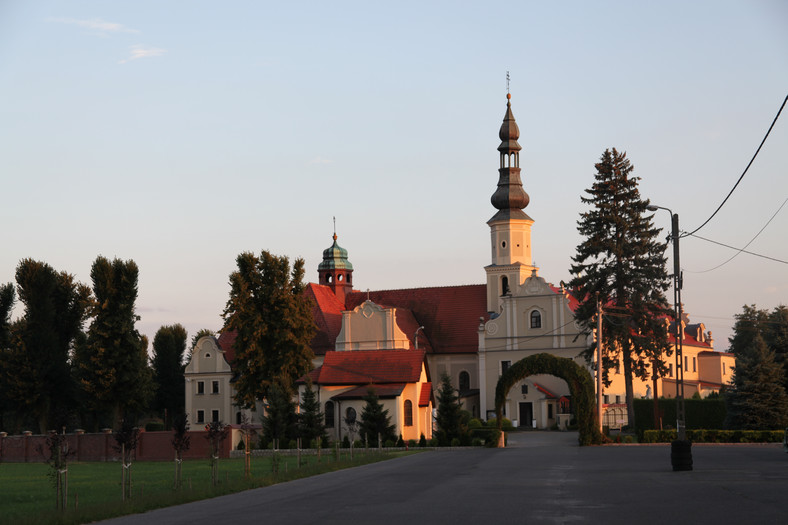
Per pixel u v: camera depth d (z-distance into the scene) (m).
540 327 91.00
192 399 97.31
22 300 87.44
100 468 52.88
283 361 76.12
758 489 24.39
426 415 78.50
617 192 77.94
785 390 65.31
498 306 98.06
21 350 86.19
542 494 24.33
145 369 87.94
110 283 85.38
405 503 22.66
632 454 46.34
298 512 21.23
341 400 76.62
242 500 25.52
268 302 77.06
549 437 73.94
